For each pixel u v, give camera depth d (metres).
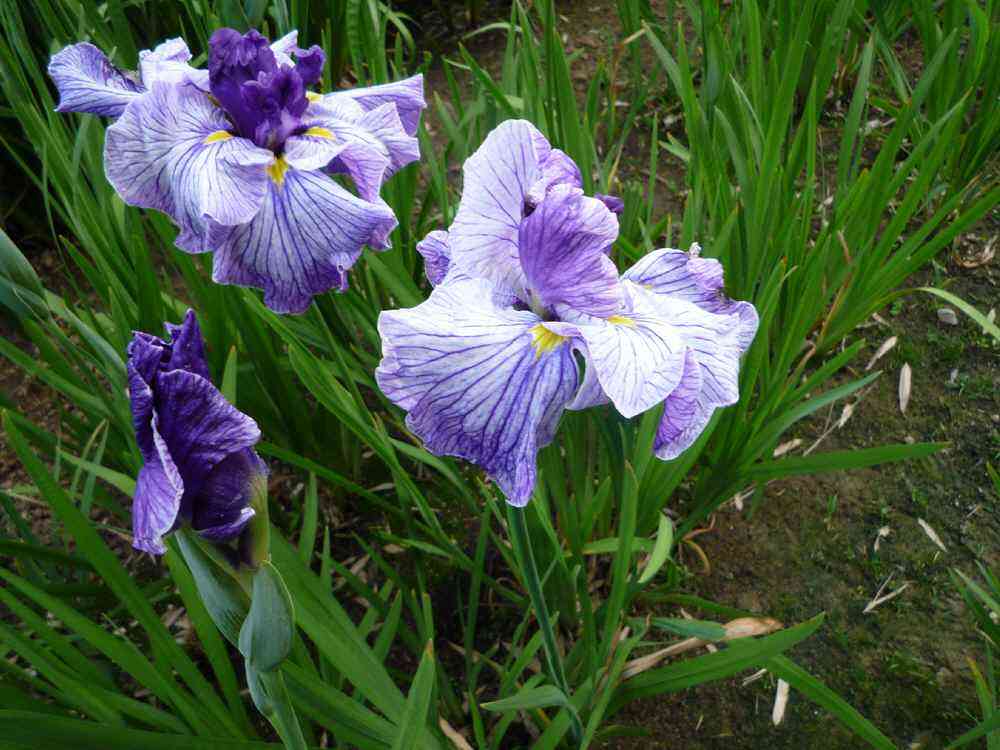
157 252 0.87
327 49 0.73
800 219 0.67
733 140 0.65
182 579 0.45
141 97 0.45
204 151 0.45
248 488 0.31
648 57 1.07
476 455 0.33
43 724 0.36
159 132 0.45
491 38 1.14
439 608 0.62
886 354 0.77
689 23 1.10
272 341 0.64
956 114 0.65
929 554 0.63
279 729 0.34
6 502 0.56
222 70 0.45
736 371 0.35
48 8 0.65
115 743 0.38
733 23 0.85
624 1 0.93
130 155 0.45
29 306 0.47
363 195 0.47
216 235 0.44
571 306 0.34
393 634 0.51
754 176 0.64
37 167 0.86
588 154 0.65
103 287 0.61
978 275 0.81
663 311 0.35
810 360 0.76
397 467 0.53
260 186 0.45
